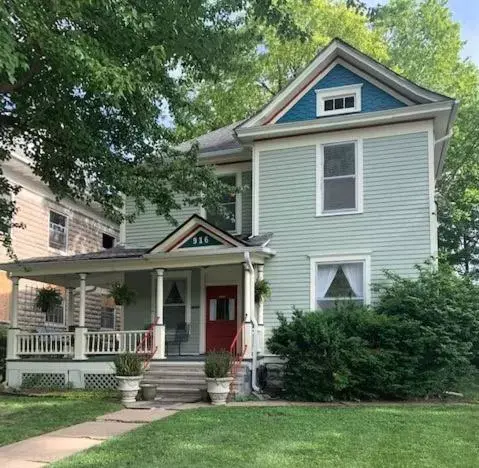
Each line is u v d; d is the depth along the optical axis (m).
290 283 14.94
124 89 8.70
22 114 10.70
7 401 12.31
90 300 23.22
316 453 6.84
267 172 15.62
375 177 14.61
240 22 18.89
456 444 7.38
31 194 20.19
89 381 14.95
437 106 14.05
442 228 28.81
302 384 12.46
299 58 26.41
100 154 11.23
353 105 15.20
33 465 6.69
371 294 14.19
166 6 9.52
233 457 6.66
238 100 27.48
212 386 11.79
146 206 17.91
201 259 14.63
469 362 12.73
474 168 27.20
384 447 7.18
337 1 26.05
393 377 12.02
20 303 19.58
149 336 14.85
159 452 7.00
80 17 8.34
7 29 6.97
